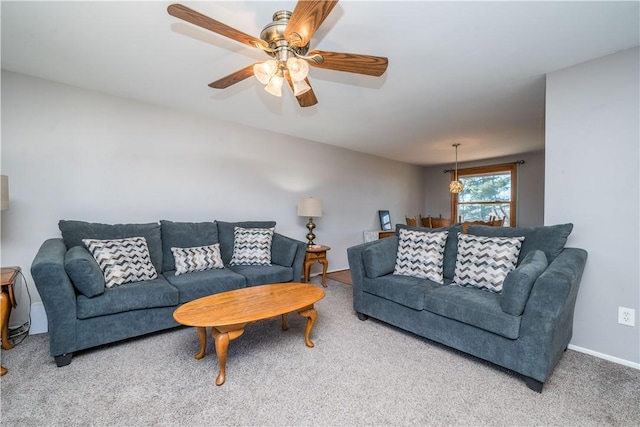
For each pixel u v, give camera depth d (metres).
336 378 1.81
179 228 2.99
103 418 1.44
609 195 2.05
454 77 2.43
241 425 1.41
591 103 2.13
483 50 2.03
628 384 1.76
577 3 1.56
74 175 2.66
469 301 2.00
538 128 3.82
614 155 2.03
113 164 2.85
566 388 1.72
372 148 5.04
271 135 4.03
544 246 2.13
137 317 2.19
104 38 1.92
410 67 2.27
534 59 2.14
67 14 1.68
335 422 1.44
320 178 4.66
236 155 3.69
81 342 1.96
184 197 3.29
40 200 2.52
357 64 1.65
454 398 1.63
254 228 3.44
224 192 3.59
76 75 2.45
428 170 6.85
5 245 2.39
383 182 5.81
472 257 2.34
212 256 2.94
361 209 5.35
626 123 1.99
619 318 2.02
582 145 2.17
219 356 1.73
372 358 2.05
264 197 3.97
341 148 4.97
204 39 1.93
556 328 1.70
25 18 1.72
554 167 2.29
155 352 2.10
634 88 1.96
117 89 2.72
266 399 1.60
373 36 1.86
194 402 1.57
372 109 3.18
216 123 3.51
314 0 1.19
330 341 2.32
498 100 2.92
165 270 2.84
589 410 1.53
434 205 6.75
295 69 1.57
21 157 2.44
